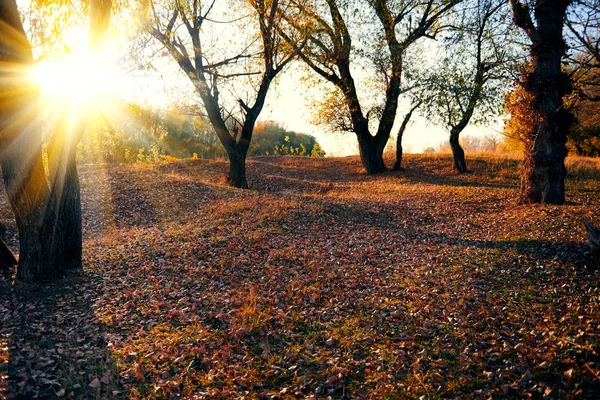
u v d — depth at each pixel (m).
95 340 6.50
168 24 17.27
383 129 30.84
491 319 6.88
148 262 10.38
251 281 9.18
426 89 26.03
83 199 18.95
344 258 10.65
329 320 7.23
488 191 19.09
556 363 5.43
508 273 8.85
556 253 9.59
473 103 24.70
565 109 13.76
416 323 6.97
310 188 25.70
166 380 5.44
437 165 31.44
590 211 12.56
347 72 27.95
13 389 4.97
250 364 5.82
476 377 5.43
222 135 22.08
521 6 13.69
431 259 10.24
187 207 17.53
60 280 8.90
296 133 72.12
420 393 5.17
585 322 6.33
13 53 7.36
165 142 52.88
